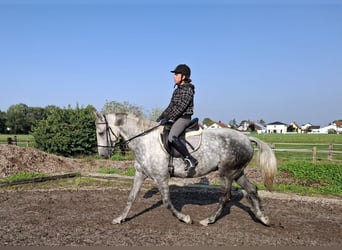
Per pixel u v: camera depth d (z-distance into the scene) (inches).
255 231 220.5
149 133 228.8
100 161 619.8
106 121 236.8
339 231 223.9
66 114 753.0
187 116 223.5
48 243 194.9
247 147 234.1
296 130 4252.0
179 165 224.7
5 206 286.8
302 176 465.4
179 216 230.5
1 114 3080.7
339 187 386.9
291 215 263.9
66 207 283.7
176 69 224.1
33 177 420.8
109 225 230.7
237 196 329.4
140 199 315.3
